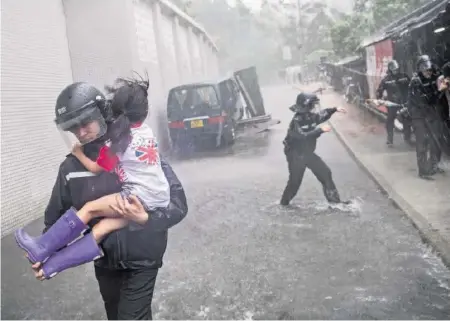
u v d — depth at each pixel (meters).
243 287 3.77
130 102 2.09
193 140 11.06
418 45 7.82
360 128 10.79
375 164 7.39
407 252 4.20
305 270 4.00
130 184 2.08
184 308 3.49
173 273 4.14
